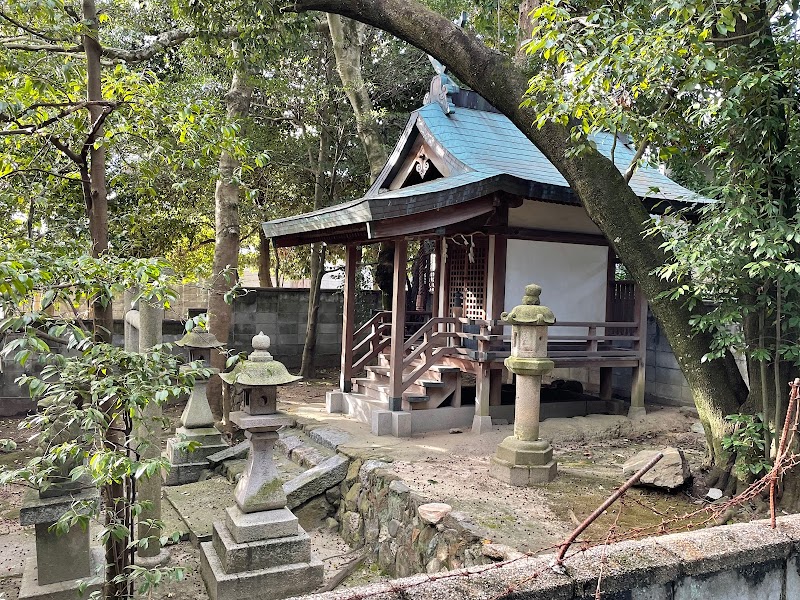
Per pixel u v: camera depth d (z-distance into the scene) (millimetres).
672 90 4570
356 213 6371
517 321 5543
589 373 10180
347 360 8664
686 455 6523
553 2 4418
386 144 12805
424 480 5414
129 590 2883
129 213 5523
